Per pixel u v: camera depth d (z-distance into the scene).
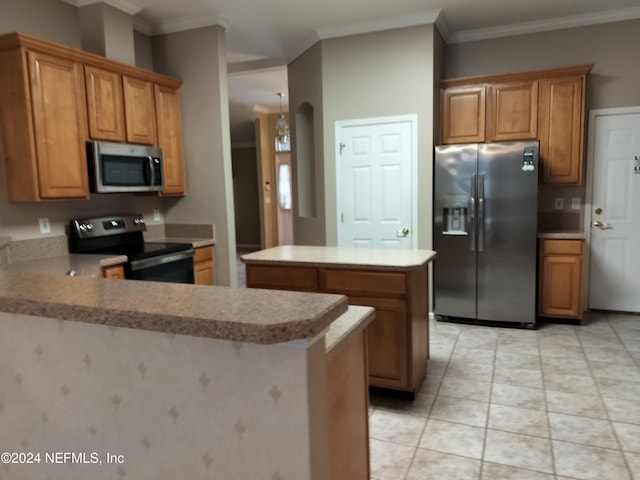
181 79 4.19
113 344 1.14
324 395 1.04
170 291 1.17
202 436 1.08
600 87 4.26
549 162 4.15
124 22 3.62
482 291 4.14
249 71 5.53
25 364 1.28
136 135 3.64
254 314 0.93
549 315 4.15
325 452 1.05
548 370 3.14
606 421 2.46
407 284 2.60
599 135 4.31
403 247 4.39
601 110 4.27
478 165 4.02
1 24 3.04
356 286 2.70
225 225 4.19
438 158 4.14
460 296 4.23
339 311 1.01
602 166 4.33
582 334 3.86
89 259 3.08
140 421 1.14
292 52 5.08
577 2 3.87
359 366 1.64
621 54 4.17
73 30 3.52
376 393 2.87
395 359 2.70
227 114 4.20
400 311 2.64
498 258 4.05
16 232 3.08
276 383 0.97
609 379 2.98
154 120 3.84
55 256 3.27
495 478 2.03
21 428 1.32
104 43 3.46
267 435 1.00
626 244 4.34
